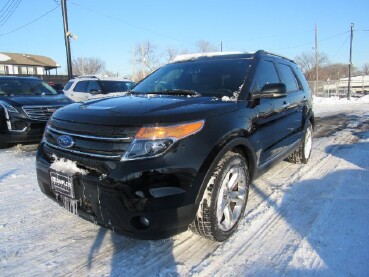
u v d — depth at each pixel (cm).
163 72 432
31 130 677
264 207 377
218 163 277
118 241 303
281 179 477
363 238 305
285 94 350
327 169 529
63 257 278
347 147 701
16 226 332
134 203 238
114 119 257
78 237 311
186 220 254
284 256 278
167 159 246
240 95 337
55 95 812
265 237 310
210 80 376
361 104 2338
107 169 246
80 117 274
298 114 495
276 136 400
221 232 289
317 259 273
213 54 439
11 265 266
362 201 392
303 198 404
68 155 269
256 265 267
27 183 466
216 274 255
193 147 257
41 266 265
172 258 276
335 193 419
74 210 273
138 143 245
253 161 337
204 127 270
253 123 333
